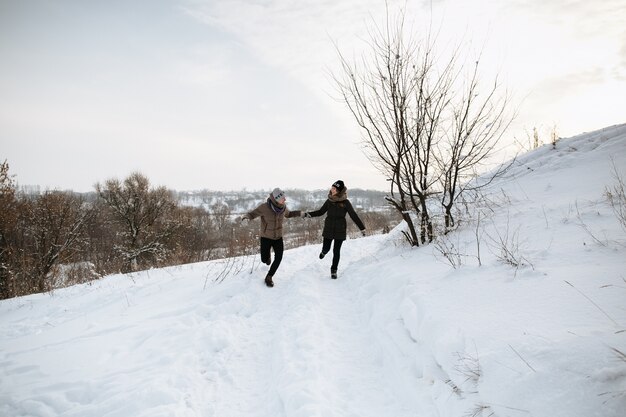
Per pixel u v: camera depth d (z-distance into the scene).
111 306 5.34
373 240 10.63
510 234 4.25
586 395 1.49
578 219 3.94
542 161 7.00
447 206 5.33
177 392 2.76
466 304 2.77
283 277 5.98
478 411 1.85
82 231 21.22
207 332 3.81
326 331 3.69
